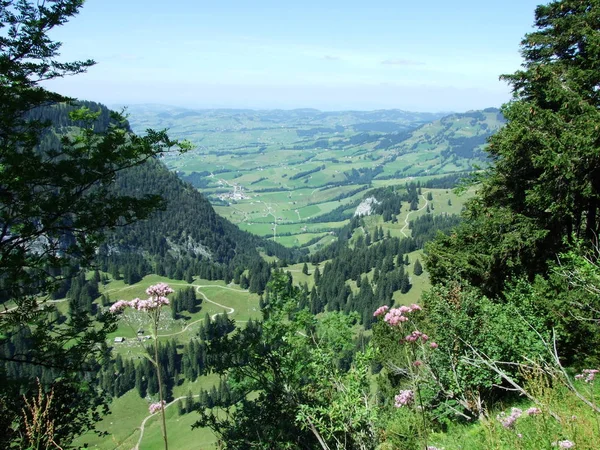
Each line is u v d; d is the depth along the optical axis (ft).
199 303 529.45
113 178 39.19
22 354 36.55
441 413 36.42
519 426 22.95
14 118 34.50
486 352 34.71
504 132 62.34
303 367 34.81
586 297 35.88
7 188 34.60
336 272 575.38
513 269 63.52
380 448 32.01
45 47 33.53
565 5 57.67
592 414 20.44
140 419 352.28
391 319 23.11
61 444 30.53
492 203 67.21
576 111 52.75
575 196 56.03
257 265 614.75
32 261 36.14
